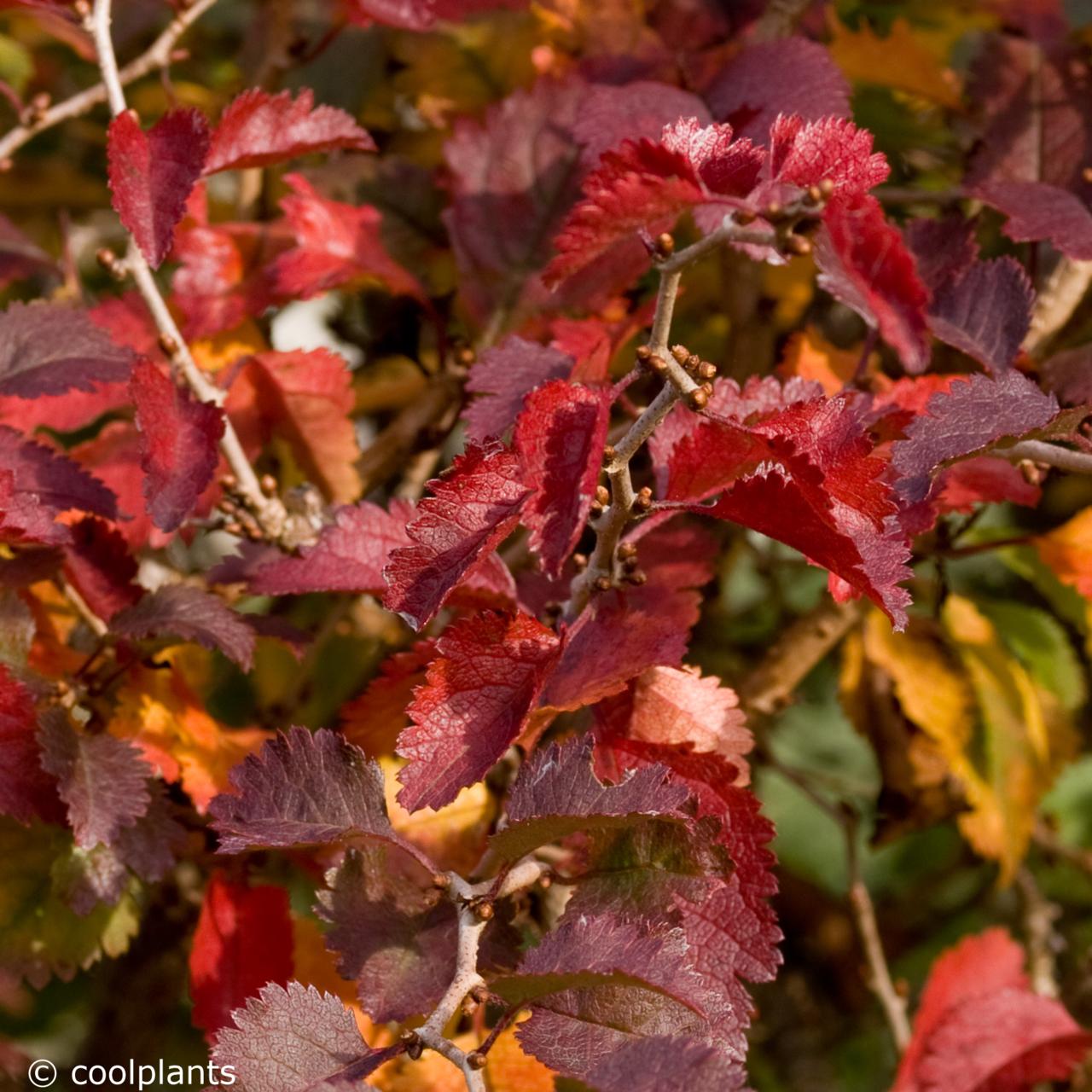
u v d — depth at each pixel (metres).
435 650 0.63
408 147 0.82
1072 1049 0.73
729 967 0.61
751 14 0.78
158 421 0.65
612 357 0.68
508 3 0.76
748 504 0.59
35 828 0.66
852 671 0.74
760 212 0.58
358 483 0.72
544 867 0.61
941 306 0.69
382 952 0.61
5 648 0.65
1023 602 0.82
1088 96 0.75
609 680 0.61
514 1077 0.64
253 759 0.60
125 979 0.80
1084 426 0.69
